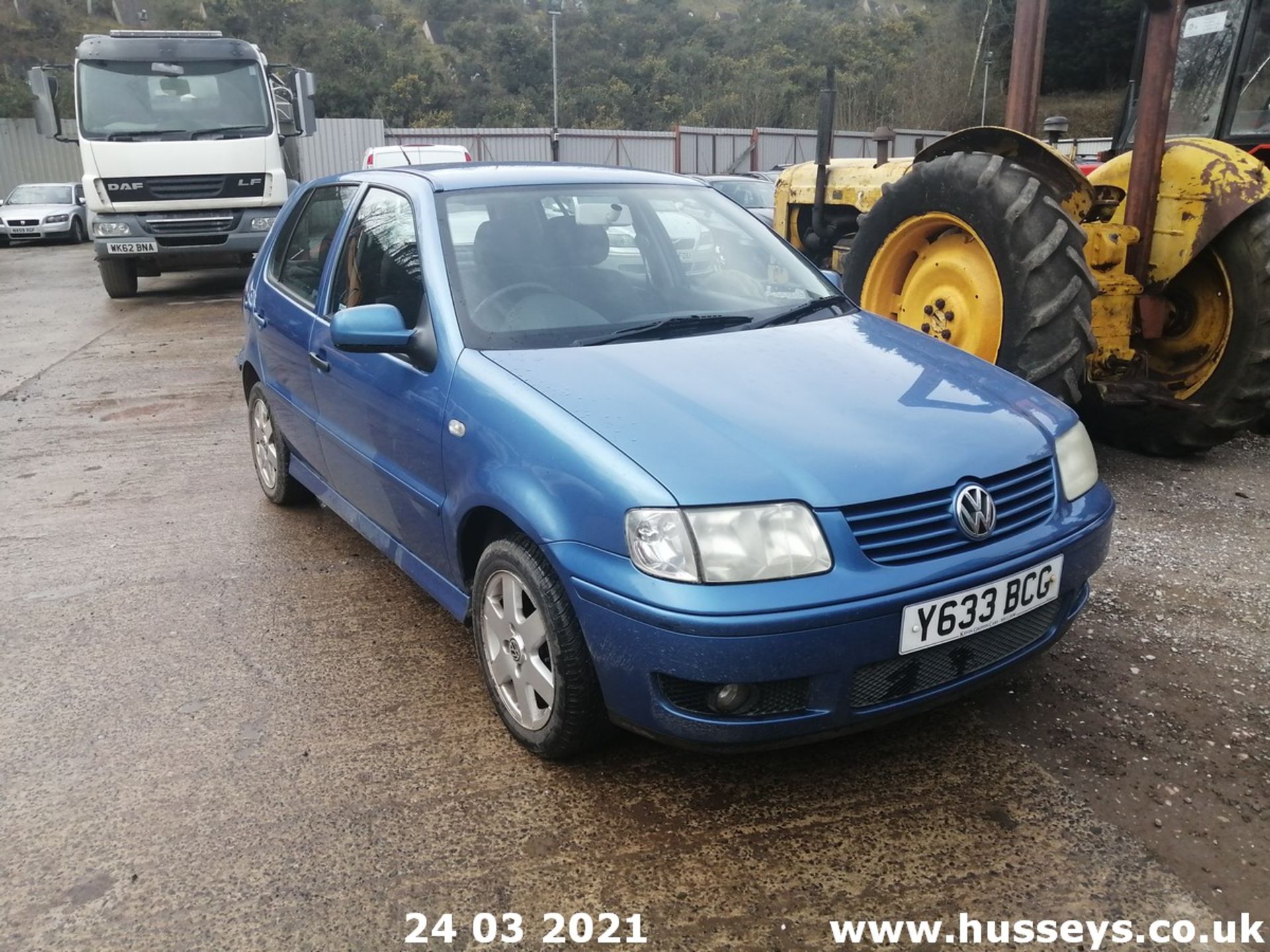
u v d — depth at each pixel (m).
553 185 3.57
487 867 2.30
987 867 2.26
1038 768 2.62
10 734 2.90
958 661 2.42
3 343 9.62
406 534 3.27
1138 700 2.93
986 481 2.44
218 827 2.46
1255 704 2.89
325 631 3.52
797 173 7.73
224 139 11.62
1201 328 5.25
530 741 2.69
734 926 2.11
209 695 3.09
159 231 11.62
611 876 2.26
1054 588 2.52
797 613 2.16
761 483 2.26
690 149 31.48
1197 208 4.82
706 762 2.68
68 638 3.50
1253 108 6.25
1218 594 3.61
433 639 3.44
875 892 2.20
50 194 23.52
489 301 3.06
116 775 2.69
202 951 2.08
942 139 5.29
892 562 2.27
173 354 8.87
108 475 5.38
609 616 2.29
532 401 2.61
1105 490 2.83
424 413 2.97
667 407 2.54
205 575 4.03
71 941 2.11
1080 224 4.91
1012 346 4.63
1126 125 6.61
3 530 4.58
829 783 2.58
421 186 3.44
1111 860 2.27
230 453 5.75
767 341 3.04
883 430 2.50
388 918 2.15
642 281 3.34
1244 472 5.11
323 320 3.79
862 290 5.51
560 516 2.40
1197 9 6.39
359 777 2.66
